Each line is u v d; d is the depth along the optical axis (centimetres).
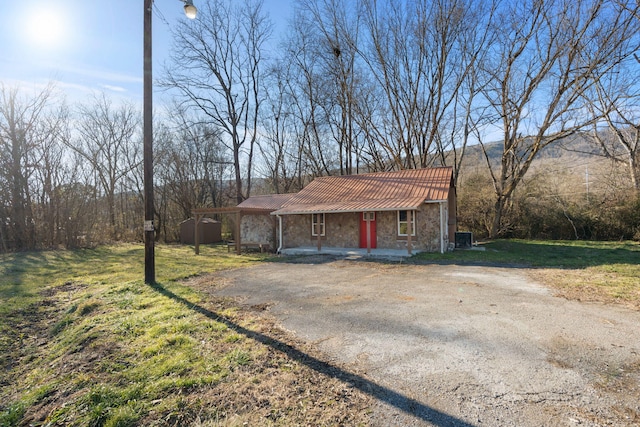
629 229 1653
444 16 2067
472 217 2081
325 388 312
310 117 2720
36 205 1873
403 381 319
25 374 399
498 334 430
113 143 2739
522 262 1046
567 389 297
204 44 2480
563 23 1597
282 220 1722
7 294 788
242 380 330
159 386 321
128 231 2594
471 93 2122
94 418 278
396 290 702
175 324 496
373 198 1517
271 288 764
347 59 2392
